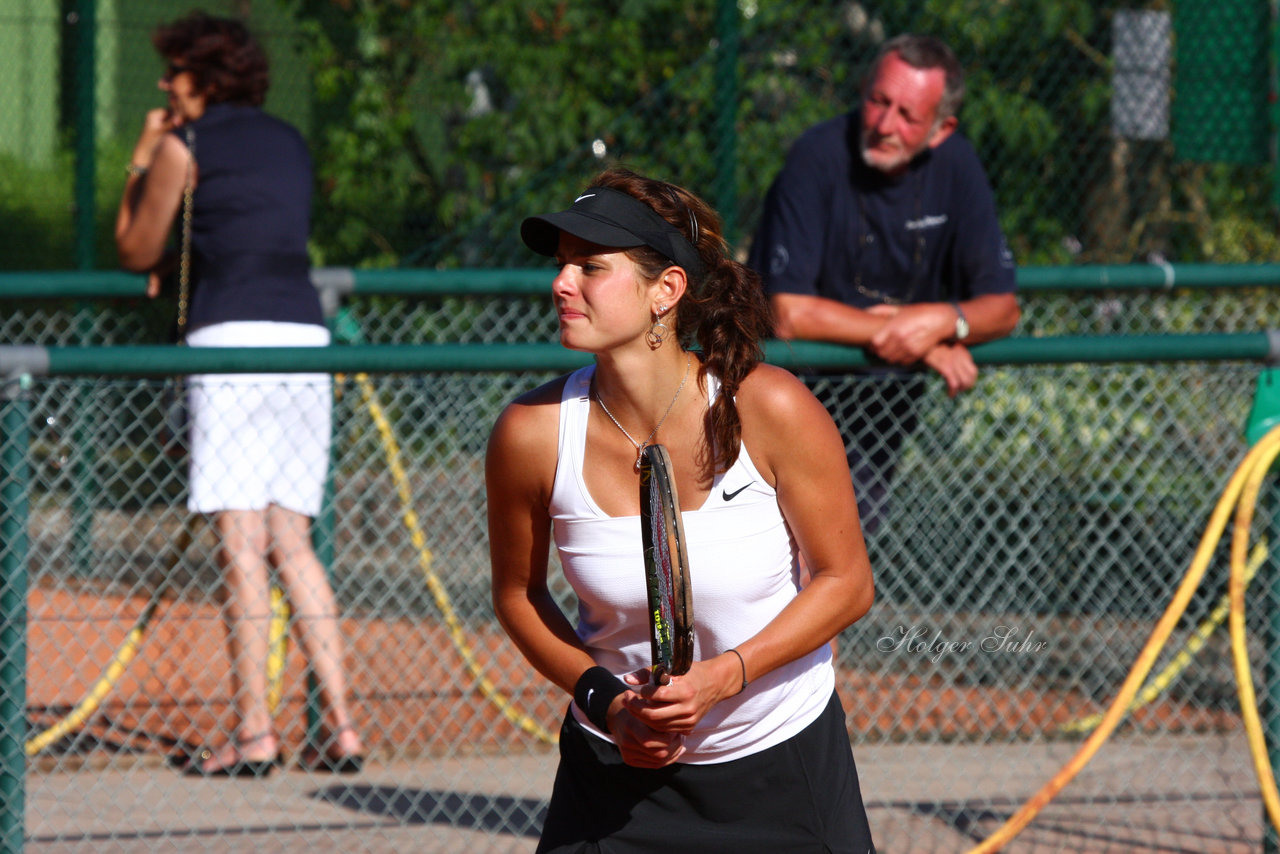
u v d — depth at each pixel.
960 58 25.52
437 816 15.23
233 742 15.90
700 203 8.80
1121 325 22.41
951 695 18.22
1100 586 17.61
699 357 8.88
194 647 18.03
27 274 18.55
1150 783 16.59
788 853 9.27
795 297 13.98
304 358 12.05
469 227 29.30
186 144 16.00
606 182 8.67
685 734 8.41
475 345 12.52
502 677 19.17
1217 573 17.34
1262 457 13.21
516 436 8.91
